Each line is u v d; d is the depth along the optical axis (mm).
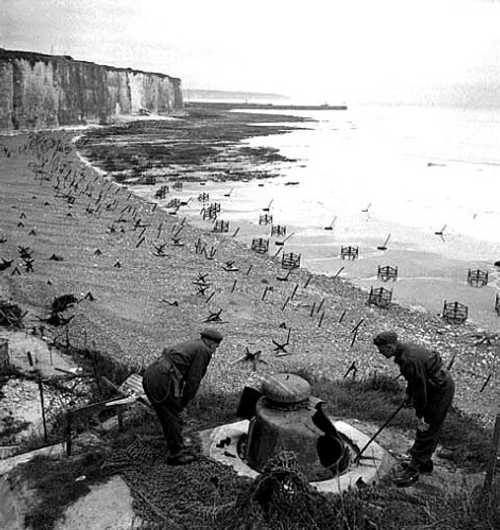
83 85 113812
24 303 22156
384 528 6379
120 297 23406
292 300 24281
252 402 8367
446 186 59781
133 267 27625
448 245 35000
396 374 17203
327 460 7738
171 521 6555
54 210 38906
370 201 49531
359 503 6520
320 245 34500
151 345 18953
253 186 55344
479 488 7395
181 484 7215
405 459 8125
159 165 66125
